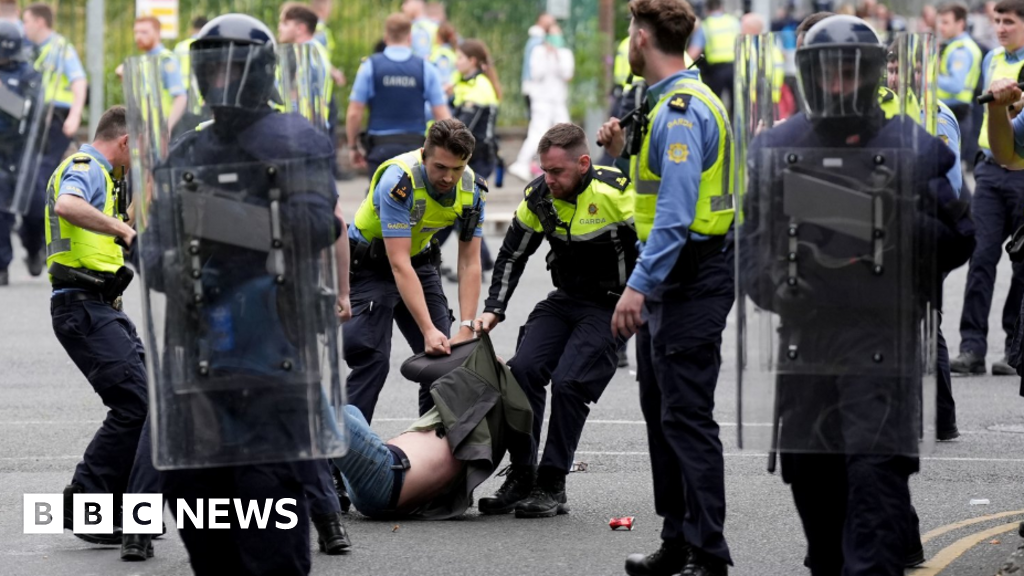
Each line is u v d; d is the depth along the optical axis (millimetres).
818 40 13406
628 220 19203
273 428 13055
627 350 33594
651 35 15344
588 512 19906
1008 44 28625
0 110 39625
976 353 29078
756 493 20750
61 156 41188
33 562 17750
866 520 13656
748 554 17766
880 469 13656
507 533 18828
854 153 13461
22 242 41094
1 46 39719
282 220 12875
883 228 13453
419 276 20938
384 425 25078
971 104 38562
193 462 13055
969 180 52406
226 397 13031
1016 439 23969
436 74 35500
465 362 19766
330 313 13031
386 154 35219
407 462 19203
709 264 15406
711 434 15508
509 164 64562
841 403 13656
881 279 13477
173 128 12891
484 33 66062
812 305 13602
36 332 33875
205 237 12891
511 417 19625
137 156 12969
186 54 12828
